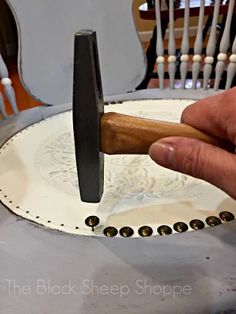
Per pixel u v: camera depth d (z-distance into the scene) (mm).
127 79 981
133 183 543
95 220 475
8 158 619
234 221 468
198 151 342
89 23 906
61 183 551
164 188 530
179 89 907
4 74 877
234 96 354
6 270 416
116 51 947
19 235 462
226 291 380
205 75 940
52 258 428
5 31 2475
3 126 744
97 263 418
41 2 855
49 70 923
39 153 631
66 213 491
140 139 387
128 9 914
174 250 430
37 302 377
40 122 741
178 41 2383
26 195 528
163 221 470
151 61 1537
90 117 378
